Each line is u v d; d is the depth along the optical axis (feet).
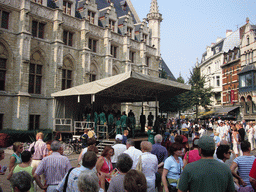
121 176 14.44
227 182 12.69
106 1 134.82
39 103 82.84
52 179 18.08
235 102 157.17
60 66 86.07
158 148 24.84
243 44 151.94
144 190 10.62
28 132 70.33
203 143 13.35
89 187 11.23
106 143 56.34
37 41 83.20
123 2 148.56
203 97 151.84
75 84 94.84
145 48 127.13
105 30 106.73
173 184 18.71
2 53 75.00
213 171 12.57
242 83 145.89
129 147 23.24
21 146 21.58
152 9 140.56
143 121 80.64
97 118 62.59
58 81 85.51
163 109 147.84
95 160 15.42
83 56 95.04
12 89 76.13
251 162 18.48
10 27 76.69
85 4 99.30
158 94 82.69
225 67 172.86
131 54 123.13
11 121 75.31
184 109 160.04
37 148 25.90
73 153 57.82
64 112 75.51
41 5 83.92
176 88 72.74
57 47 85.35
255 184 16.35
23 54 75.97
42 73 85.05
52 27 87.92
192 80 154.61
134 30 125.39
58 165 18.29
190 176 12.72
